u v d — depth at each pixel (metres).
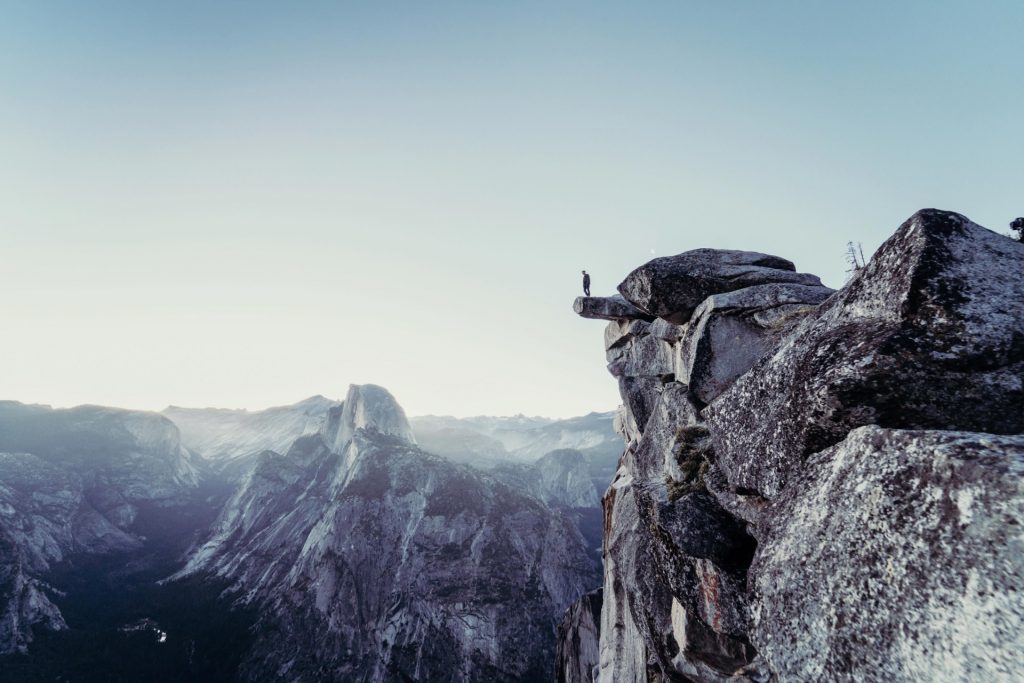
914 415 5.46
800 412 6.66
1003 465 3.62
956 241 6.09
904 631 3.87
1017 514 3.35
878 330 6.01
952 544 3.72
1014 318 5.34
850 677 4.21
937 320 5.55
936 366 5.41
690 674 10.65
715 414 9.14
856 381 5.75
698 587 10.02
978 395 5.20
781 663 4.98
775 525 5.90
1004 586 3.27
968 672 3.32
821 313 7.56
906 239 6.38
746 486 7.98
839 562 4.70
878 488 4.60
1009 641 3.12
